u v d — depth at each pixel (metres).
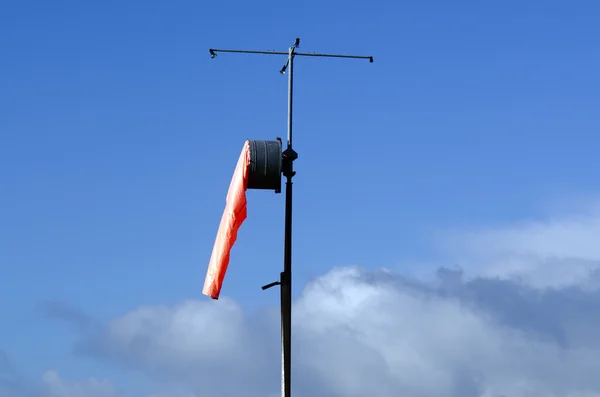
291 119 23.23
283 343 22.52
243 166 22.30
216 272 24.62
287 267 22.69
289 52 23.67
